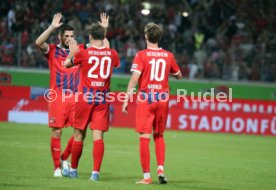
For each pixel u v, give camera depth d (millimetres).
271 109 88750
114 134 75000
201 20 102562
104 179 37938
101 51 36375
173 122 88062
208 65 93250
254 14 106250
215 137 79625
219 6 104875
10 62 89062
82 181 35531
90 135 71875
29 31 91438
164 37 95250
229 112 88375
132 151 56344
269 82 91125
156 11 102875
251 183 39094
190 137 77500
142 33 98438
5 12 95125
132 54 92625
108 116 36812
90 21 95312
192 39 96688
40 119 86688
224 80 90438
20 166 42031
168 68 36844
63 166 38562
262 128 88438
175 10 104625
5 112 86625
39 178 36469
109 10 98750
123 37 96000
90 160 48062
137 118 36438
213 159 53594
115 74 88312
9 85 87562
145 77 36469
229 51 95125
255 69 93812
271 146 70375
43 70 88188
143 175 40031
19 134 67312
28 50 89562
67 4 97688
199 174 42750
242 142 74000
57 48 39250
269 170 47156
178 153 57562
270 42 97812
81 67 36406
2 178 35844
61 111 38438
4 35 90812
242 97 89188
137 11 102562
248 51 95062
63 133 73812
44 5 95688
